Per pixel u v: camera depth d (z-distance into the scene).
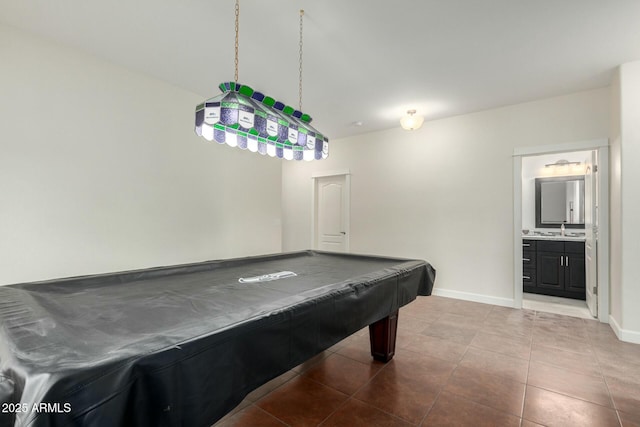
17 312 1.11
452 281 4.01
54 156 2.43
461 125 3.97
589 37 2.27
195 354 0.87
